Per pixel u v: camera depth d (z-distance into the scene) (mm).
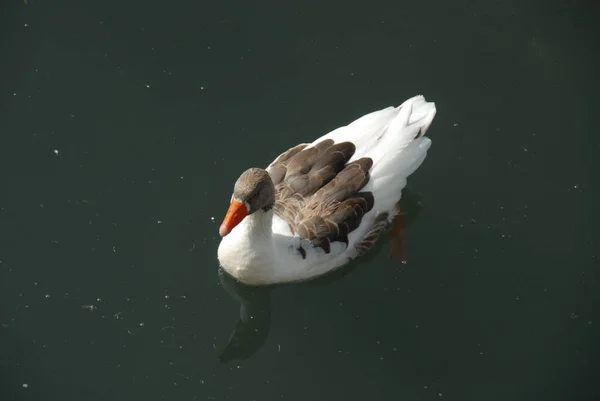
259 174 11914
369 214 13523
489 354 13172
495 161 15555
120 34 16844
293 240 12805
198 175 14992
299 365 12984
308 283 13859
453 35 17156
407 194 15211
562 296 13867
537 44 17000
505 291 13953
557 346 13266
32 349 12805
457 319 13609
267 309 13781
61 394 12320
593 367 12977
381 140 13891
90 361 12742
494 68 16688
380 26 17219
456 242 14555
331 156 13445
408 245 14555
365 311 13727
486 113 16109
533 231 14641
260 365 12984
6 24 16703
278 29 17094
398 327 13500
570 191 15125
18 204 14445
